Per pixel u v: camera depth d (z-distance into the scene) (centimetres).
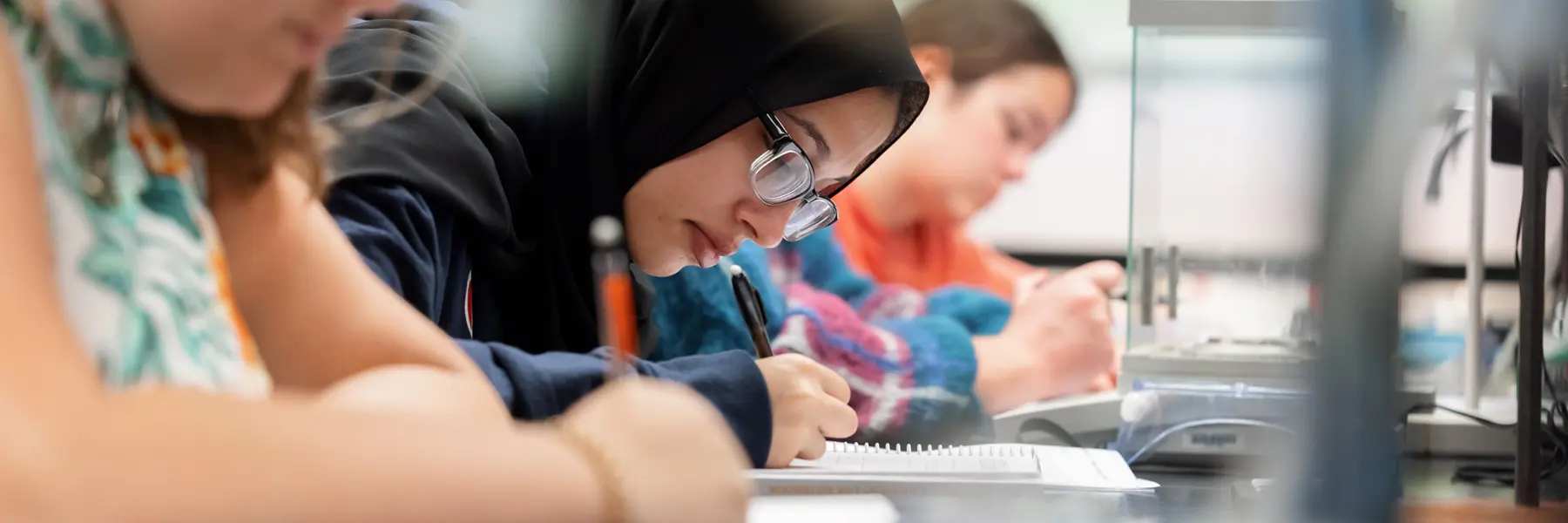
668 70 129
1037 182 285
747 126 129
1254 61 141
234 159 67
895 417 174
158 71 55
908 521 75
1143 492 97
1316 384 56
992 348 207
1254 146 141
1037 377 205
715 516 44
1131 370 140
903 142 238
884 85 128
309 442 37
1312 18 56
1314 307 56
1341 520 56
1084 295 209
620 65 130
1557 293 98
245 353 59
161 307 53
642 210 133
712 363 103
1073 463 111
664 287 159
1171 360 138
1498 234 127
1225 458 127
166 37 53
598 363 98
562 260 125
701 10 128
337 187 96
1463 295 127
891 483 90
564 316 126
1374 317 55
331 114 100
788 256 217
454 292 108
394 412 41
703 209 132
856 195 238
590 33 129
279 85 56
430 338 72
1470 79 74
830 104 129
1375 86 55
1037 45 244
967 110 240
